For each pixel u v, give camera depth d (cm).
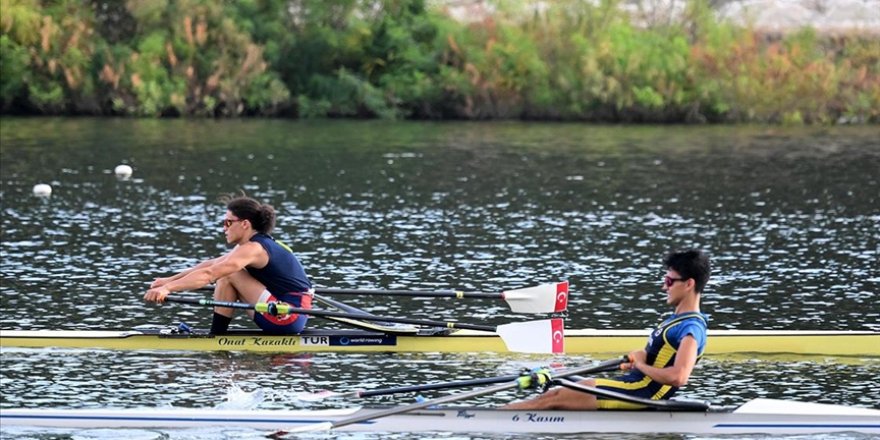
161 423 2872
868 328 3916
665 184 7738
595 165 8838
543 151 9925
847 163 9169
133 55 13488
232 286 3556
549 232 5800
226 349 3581
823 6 15462
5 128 11481
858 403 3164
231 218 3509
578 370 2794
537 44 14000
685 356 2717
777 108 13612
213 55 13812
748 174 8350
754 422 2850
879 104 13688
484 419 2878
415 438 2836
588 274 4781
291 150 9794
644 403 2791
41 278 4562
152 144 10106
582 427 2856
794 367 3488
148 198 6831
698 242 5562
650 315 4088
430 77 14088
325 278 4656
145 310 4097
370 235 5662
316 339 3603
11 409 2888
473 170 8431
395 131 11950
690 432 2853
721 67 13600
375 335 3612
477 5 15738
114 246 5294
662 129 12562
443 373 3412
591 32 14062
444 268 4888
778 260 5112
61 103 13450
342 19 14762
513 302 3641
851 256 5219
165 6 13925
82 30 13562
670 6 14675
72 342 3581
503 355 3612
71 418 2867
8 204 6494
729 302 4297
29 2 13538
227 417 2877
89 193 6988
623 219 6238
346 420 2808
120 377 3303
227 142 10438
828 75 13600
